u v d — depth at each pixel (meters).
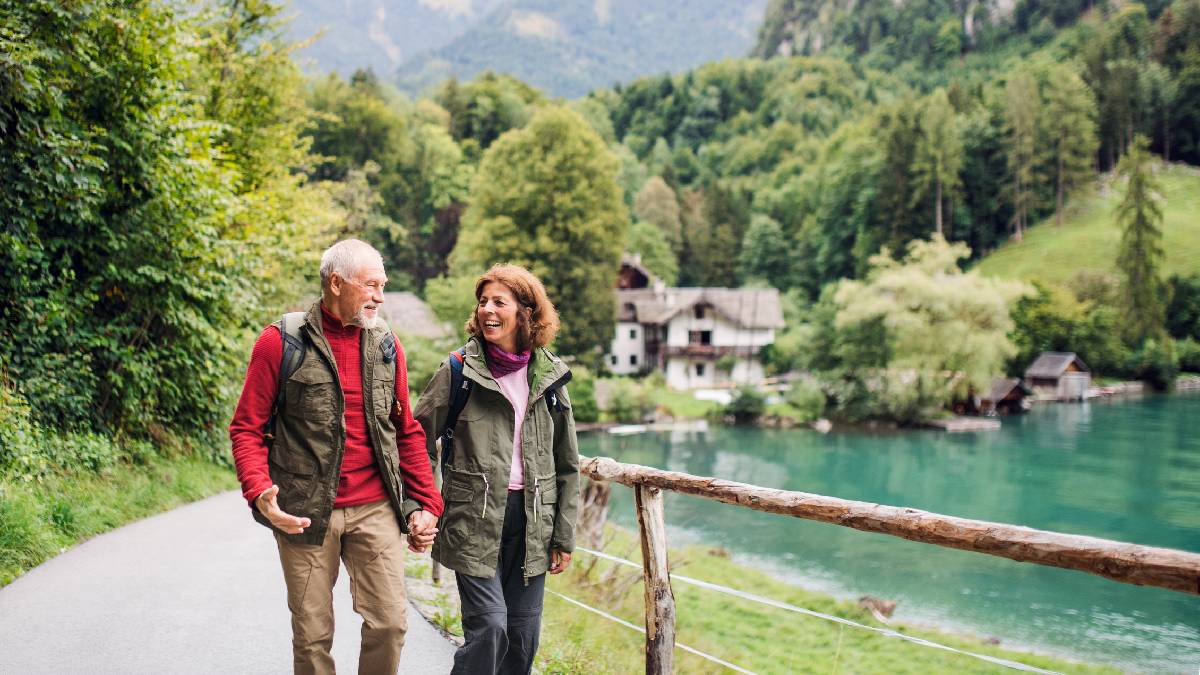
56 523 7.01
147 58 9.52
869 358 51.22
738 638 10.46
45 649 4.31
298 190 18.95
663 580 3.70
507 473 3.13
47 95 8.26
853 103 172.75
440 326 53.31
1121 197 106.19
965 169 107.00
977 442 41.31
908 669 9.91
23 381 8.26
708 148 162.00
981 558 18.86
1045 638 13.44
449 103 121.62
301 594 2.88
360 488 2.95
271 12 17.52
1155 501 26.73
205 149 11.20
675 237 111.12
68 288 9.01
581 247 52.75
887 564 18.27
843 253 101.00
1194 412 52.66
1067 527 23.91
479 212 55.47
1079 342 72.75
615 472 3.84
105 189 9.26
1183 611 15.05
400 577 3.03
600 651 5.61
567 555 3.34
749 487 3.34
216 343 11.16
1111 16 154.75
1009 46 182.50
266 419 2.87
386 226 71.00
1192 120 117.62
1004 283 51.47
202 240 10.41
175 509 9.11
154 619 4.89
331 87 87.06
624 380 52.34
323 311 2.97
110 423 9.60
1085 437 41.66
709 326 69.94
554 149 52.56
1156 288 81.94
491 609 3.04
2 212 8.18
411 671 4.21
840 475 33.00
